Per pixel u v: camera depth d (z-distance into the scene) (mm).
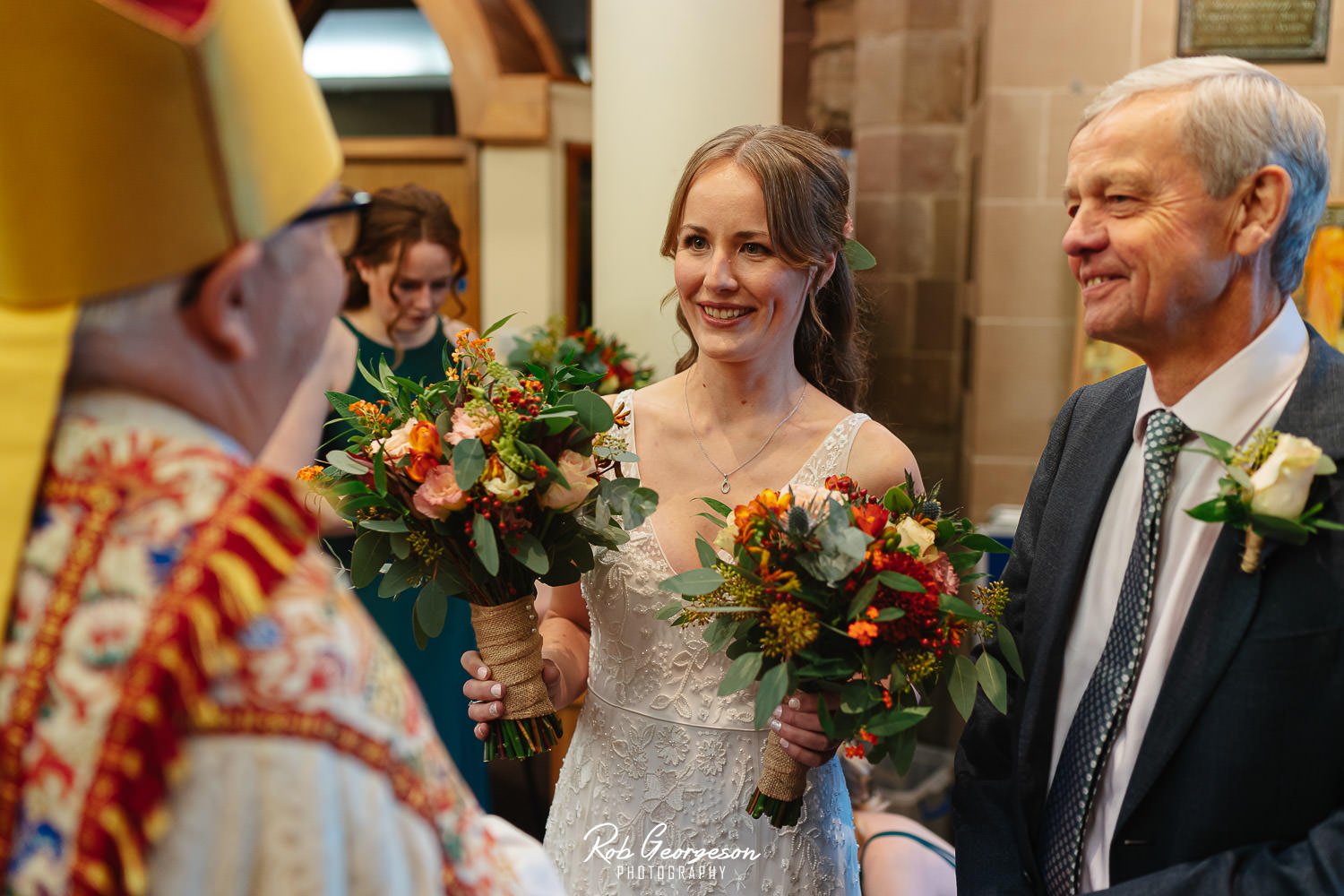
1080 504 1349
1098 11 4102
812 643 1332
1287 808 1108
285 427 2277
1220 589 1150
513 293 5395
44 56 625
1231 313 1174
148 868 620
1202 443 1213
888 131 5383
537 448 1389
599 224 3557
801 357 1872
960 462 5488
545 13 5500
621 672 1691
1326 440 1127
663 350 3549
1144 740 1178
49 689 642
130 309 689
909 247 5453
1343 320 3908
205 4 675
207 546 652
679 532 1678
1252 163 1102
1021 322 4398
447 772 767
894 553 1319
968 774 1454
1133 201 1147
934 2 5230
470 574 1512
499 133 5223
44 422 671
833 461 1680
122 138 648
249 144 704
